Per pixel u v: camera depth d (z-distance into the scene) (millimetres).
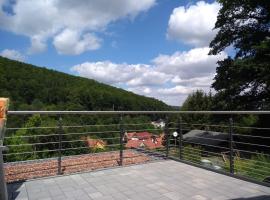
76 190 3668
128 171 4609
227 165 5234
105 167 4836
